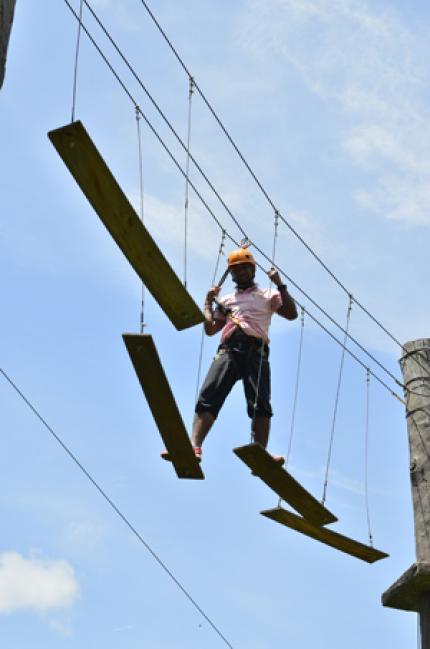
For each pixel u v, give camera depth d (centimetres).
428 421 1130
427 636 991
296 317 1033
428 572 981
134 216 788
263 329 1016
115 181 766
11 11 649
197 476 946
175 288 841
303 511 998
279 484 953
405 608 1037
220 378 1000
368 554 1073
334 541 1061
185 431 888
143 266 827
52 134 743
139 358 821
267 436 1004
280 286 1020
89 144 747
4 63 641
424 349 1176
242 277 1035
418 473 1103
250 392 1003
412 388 1158
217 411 997
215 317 1028
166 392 848
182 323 877
